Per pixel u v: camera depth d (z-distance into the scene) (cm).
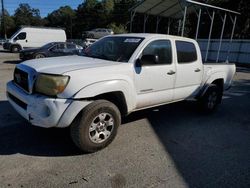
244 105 702
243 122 536
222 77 587
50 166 305
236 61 2388
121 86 355
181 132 450
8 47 2192
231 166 336
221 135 450
